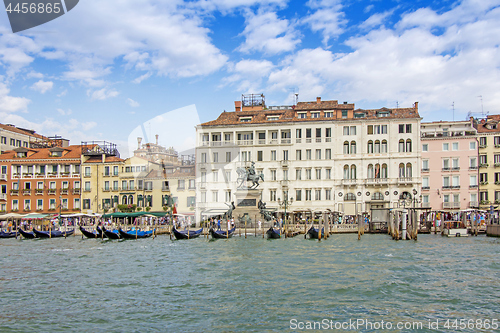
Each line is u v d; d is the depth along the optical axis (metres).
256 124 72.75
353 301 19.38
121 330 15.91
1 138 81.25
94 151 74.38
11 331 15.86
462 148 70.44
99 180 72.00
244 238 49.03
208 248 39.34
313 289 21.52
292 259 31.23
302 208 70.25
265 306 18.61
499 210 65.56
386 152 69.19
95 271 27.77
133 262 31.42
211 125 73.69
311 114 73.06
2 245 47.25
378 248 38.19
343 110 72.06
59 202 73.06
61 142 84.44
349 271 26.25
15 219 70.62
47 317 17.53
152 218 61.66
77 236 58.88
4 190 74.88
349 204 69.44
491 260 30.66
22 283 24.20
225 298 19.94
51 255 36.97
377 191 68.88
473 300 19.67
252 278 24.20
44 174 74.12
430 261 30.16
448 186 70.38
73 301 19.94
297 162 71.38
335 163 70.44
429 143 71.38
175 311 18.06
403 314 17.55
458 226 52.00
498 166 69.50
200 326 16.19
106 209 67.12
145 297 20.41
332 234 54.50
